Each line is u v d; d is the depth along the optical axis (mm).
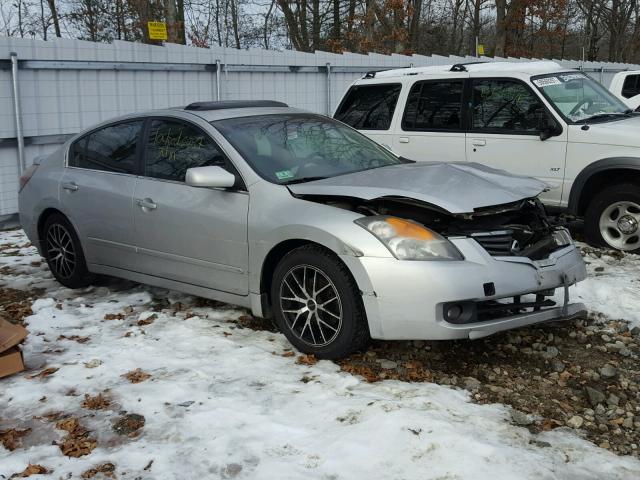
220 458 3258
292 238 4359
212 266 4922
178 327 4965
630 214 6742
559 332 4844
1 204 8859
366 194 4250
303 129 5395
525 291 4156
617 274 6039
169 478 3133
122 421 3648
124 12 24891
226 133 5023
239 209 4695
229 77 11336
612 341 4711
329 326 4297
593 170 6840
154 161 5391
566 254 4504
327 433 3420
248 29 28531
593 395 3930
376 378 4102
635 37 36500
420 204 4133
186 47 10633
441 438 3305
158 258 5293
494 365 4355
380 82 8641
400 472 3076
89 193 5734
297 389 3926
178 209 5039
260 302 4695
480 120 7695
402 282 3955
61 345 4758
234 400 3807
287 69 12258
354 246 4051
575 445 3361
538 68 7711
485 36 37000
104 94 9719
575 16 36688
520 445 3330
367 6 24344
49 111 9133
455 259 4020
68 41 9188
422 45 34188
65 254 6133
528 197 4473
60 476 3182
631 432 3598
